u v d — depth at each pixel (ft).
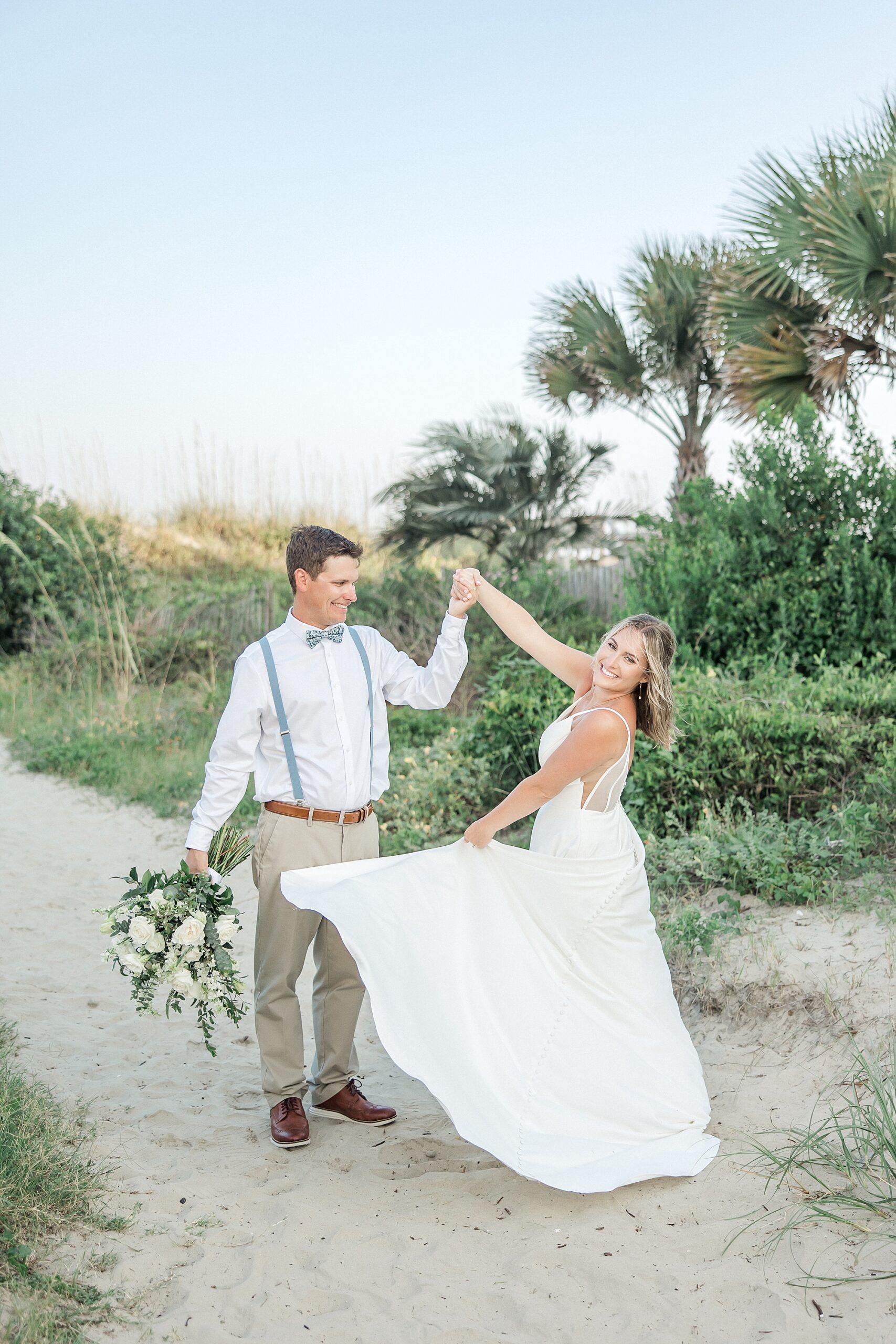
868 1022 11.67
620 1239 8.89
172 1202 9.63
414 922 10.09
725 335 31.83
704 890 16.28
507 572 42.01
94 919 19.08
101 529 53.78
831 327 29.45
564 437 47.09
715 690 20.36
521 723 22.47
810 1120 10.33
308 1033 14.12
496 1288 8.33
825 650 24.29
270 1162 10.51
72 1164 9.79
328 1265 8.66
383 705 11.42
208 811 10.53
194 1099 12.09
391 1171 10.37
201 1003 10.66
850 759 18.63
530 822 21.20
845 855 15.69
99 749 32.86
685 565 27.02
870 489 25.44
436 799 22.11
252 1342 7.68
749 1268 8.36
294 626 10.86
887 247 27.20
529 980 10.21
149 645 45.39
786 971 13.07
